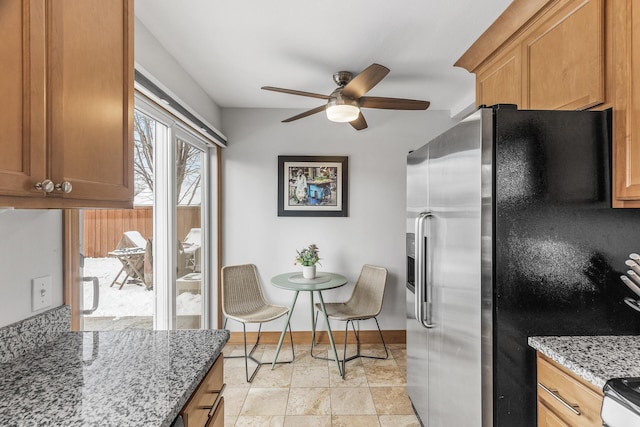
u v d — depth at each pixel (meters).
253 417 2.23
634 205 1.21
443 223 1.65
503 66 1.88
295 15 1.85
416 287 1.89
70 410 0.80
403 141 3.55
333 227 3.53
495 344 1.32
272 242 3.52
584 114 1.31
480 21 1.91
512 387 1.32
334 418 2.22
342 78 2.60
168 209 2.41
